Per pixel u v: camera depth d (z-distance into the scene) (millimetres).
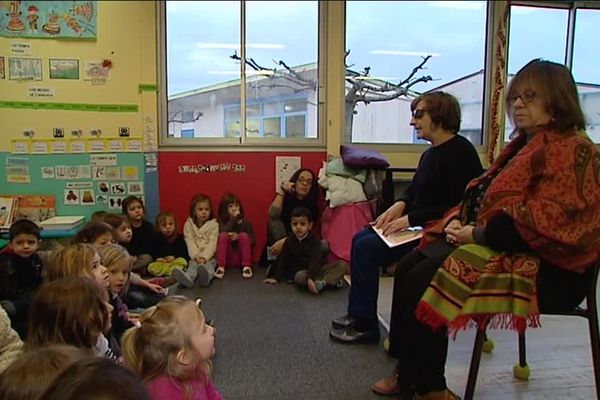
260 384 2010
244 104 4184
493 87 4391
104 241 2619
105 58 3900
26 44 3793
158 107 4039
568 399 1876
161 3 3982
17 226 2596
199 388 1339
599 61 4133
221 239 3814
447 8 4324
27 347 1366
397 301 2115
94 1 3857
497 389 1950
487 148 4445
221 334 2545
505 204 1571
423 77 4379
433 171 2229
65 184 3934
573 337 2482
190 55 4082
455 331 1536
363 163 3902
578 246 1479
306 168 4203
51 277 1891
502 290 1517
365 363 2199
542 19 4375
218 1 4066
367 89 4305
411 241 2219
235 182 4160
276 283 3520
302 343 2426
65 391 635
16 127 3836
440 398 1732
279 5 4133
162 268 3539
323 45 4176
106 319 1474
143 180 4035
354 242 2443
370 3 4215
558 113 1562
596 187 1479
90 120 3926
